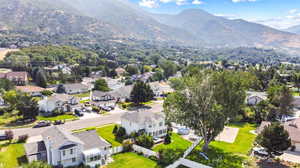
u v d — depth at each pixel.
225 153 47.50
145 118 56.94
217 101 47.00
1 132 56.38
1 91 91.19
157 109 85.19
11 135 50.41
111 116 74.38
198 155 46.56
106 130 60.44
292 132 51.22
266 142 41.00
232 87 46.03
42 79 119.25
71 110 78.94
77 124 64.94
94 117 72.75
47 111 77.38
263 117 69.88
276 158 44.22
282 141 40.25
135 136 53.66
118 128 58.53
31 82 128.75
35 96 102.06
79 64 191.00
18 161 41.81
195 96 47.50
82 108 81.88
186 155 46.28
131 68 182.62
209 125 47.09
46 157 41.78
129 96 98.62
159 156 44.00
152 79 154.12
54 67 168.25
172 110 49.28
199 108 47.72
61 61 196.75
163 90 120.69
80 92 114.94
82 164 41.22
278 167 40.59
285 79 142.88
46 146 42.12
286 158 44.72
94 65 199.25
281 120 70.75
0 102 83.12
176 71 186.50
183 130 60.66
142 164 42.69
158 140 54.22
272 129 40.94
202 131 48.59
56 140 40.84
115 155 46.53
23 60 166.38
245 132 61.81
